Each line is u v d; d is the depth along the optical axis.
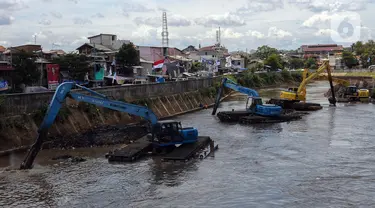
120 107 30.23
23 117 32.94
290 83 116.56
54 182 23.70
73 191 22.19
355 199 20.83
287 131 40.16
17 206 19.97
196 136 31.77
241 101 69.12
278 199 20.97
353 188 22.50
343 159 28.78
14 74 46.25
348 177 24.52
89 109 39.25
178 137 30.20
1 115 31.27
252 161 28.50
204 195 21.66
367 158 28.95
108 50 73.06
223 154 30.66
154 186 23.08
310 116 50.78
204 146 32.38
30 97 34.03
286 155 30.19
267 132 39.72
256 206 20.08
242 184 23.42
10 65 46.84
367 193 21.67
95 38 80.00
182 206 20.12
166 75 74.94
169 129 30.06
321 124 44.19
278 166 27.16
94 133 36.00
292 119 47.44
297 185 23.12
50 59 57.22
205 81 69.19
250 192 22.08
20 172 25.69
